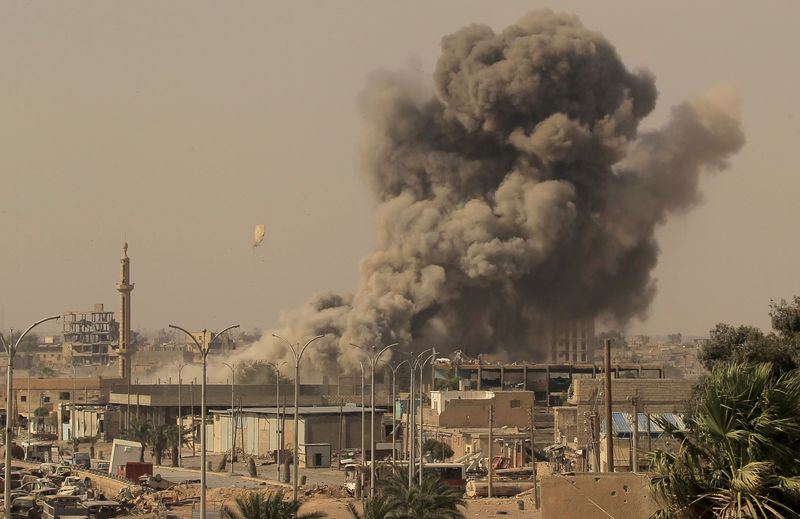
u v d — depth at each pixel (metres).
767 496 91.00
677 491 95.75
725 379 97.06
